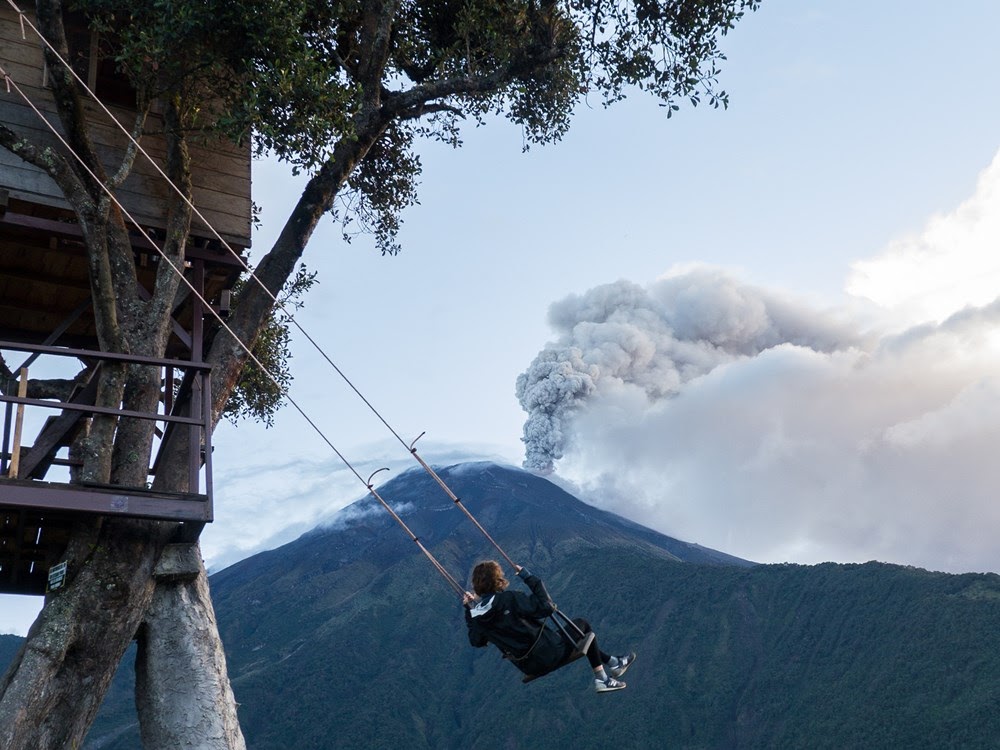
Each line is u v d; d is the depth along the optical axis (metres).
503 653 8.76
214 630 11.43
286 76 12.59
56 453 12.74
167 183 13.99
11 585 12.48
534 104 17.44
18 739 9.70
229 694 11.27
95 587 10.52
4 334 15.73
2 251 13.84
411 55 17.05
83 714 10.25
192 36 12.29
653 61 16.42
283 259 13.99
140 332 12.12
